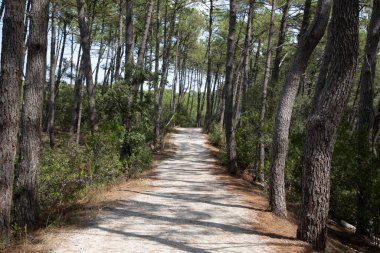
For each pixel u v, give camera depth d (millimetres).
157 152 22984
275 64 20266
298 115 17625
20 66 6465
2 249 5945
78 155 12016
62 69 37094
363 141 11938
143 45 19359
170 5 30594
